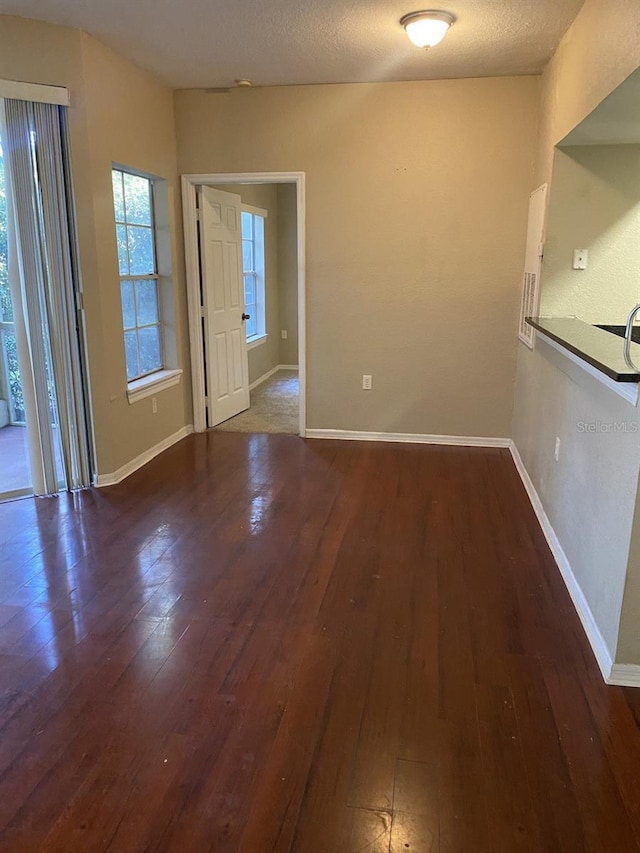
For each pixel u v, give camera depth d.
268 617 2.54
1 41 3.26
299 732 1.91
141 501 3.76
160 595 2.70
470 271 4.64
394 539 3.24
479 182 4.48
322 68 4.12
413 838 1.56
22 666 2.22
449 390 4.87
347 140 4.56
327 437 5.12
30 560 3.02
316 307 4.89
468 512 3.60
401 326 4.82
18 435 5.03
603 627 2.25
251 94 4.57
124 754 1.82
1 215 4.29
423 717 1.98
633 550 2.00
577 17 3.13
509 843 1.55
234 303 5.65
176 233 4.84
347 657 2.28
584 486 2.60
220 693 2.08
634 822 1.61
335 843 1.54
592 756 1.82
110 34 3.52
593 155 3.62
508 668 2.22
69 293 3.69
